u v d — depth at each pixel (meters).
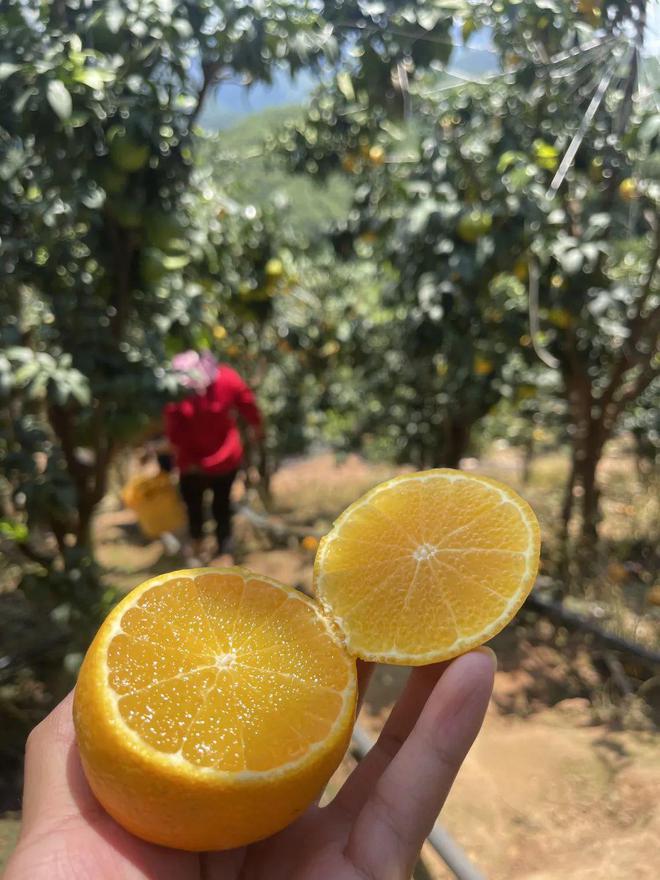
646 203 2.96
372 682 2.89
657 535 3.86
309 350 5.11
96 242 2.19
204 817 0.75
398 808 0.85
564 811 2.11
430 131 3.16
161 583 0.92
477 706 0.84
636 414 4.32
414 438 4.64
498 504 0.97
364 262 5.34
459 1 2.17
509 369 3.77
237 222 4.13
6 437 2.30
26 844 0.81
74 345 2.26
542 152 2.65
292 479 6.79
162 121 1.97
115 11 1.85
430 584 0.93
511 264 2.73
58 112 1.70
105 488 2.74
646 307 3.43
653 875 1.79
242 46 2.05
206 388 3.62
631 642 2.95
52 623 3.07
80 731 0.80
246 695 0.83
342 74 2.31
